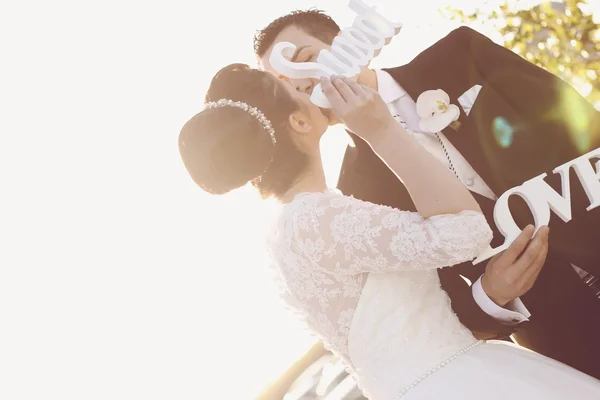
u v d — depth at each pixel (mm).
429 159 1555
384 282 1653
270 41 2299
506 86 2193
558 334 2145
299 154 1706
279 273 1750
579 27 4109
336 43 1744
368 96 1535
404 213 1562
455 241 1465
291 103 1704
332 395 3998
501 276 1739
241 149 1633
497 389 1571
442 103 2137
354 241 1553
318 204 1623
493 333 1745
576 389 1586
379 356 1652
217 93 1718
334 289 1653
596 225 2088
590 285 2146
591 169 2088
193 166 1688
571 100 2164
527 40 4270
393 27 1767
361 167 2281
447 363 1632
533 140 2150
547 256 2129
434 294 1709
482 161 2146
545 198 2090
